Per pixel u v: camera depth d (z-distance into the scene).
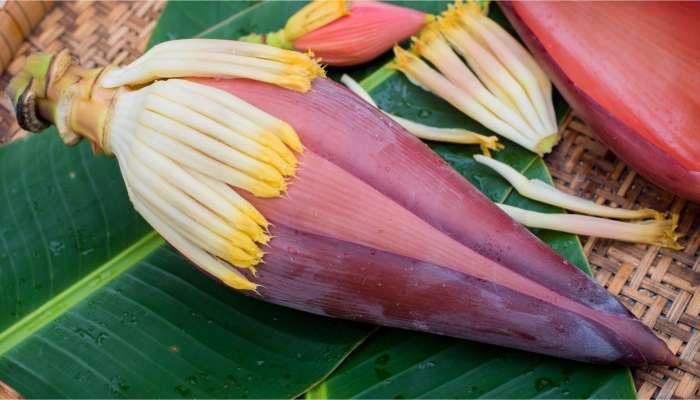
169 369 0.66
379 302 0.62
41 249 0.69
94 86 0.64
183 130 0.61
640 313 0.66
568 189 0.69
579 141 0.70
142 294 0.67
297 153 0.60
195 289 0.67
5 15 0.73
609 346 0.62
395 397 0.65
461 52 0.70
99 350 0.66
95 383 0.66
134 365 0.66
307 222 0.60
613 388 0.63
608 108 0.68
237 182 0.60
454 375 0.65
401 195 0.61
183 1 0.73
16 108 0.65
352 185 0.60
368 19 0.70
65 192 0.69
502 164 0.68
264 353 0.66
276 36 0.70
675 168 0.64
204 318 0.67
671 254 0.67
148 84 0.63
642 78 0.68
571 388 0.64
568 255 0.66
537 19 0.69
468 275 0.61
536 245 0.62
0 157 0.70
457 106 0.70
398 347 0.66
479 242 0.61
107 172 0.70
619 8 0.68
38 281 0.68
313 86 0.62
